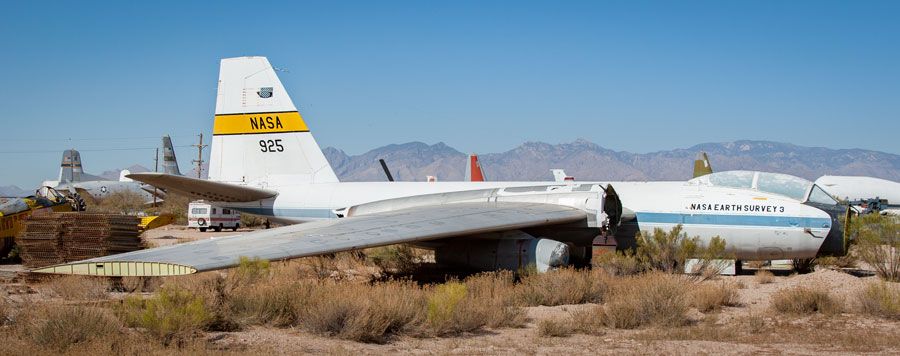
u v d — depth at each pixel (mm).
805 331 10812
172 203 65438
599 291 14359
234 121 24156
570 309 13078
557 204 18969
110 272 10969
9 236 21625
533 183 21359
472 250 18078
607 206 19609
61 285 14148
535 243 17234
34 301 12750
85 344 9031
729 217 18344
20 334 9648
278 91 23906
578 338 10383
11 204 22156
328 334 10258
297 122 23625
